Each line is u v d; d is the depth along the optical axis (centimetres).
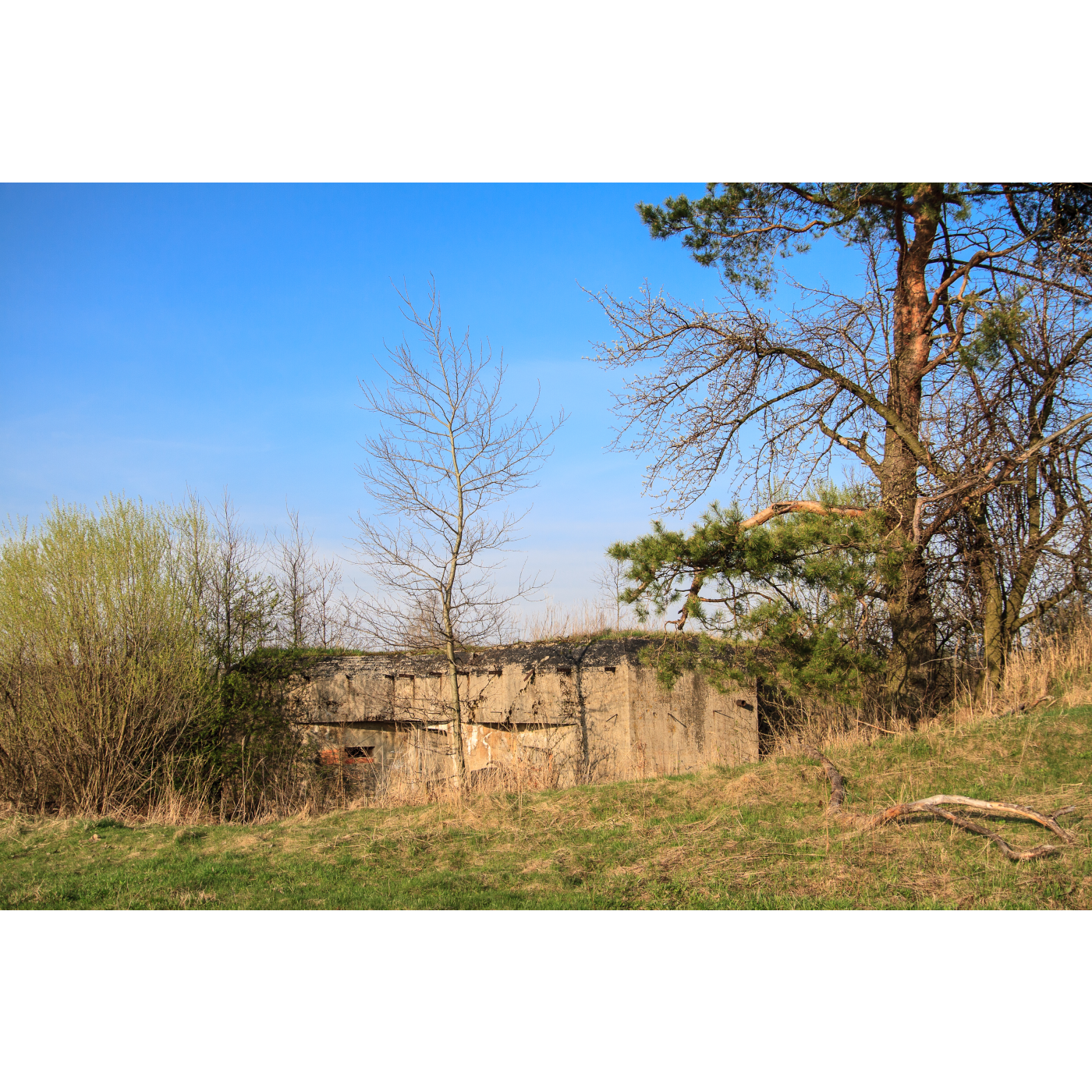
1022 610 1452
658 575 1234
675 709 1466
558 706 1490
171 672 1405
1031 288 1335
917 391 1459
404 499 1355
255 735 1583
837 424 1509
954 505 1318
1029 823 815
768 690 1598
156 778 1388
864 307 1430
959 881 695
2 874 899
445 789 1309
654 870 802
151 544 1434
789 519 1247
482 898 752
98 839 1052
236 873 881
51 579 1343
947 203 1443
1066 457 1384
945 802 825
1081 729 1041
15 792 1309
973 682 1431
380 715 1645
